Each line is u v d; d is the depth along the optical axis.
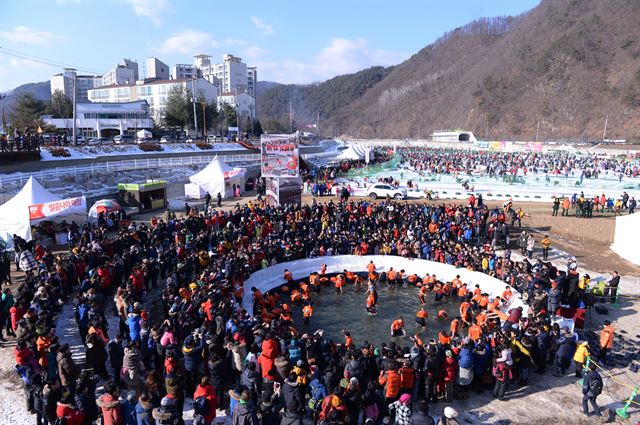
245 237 24.64
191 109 83.00
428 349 12.42
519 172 66.19
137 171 43.53
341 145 114.94
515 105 164.12
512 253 27.50
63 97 93.75
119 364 11.71
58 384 9.62
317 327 19.31
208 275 17.83
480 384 13.01
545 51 167.75
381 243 27.39
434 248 25.94
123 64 173.88
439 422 9.88
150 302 18.02
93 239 21.45
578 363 13.97
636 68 139.00
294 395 10.04
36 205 23.14
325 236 27.11
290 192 32.19
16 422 10.55
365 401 10.13
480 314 18.83
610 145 109.06
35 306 13.31
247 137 86.12
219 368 11.18
